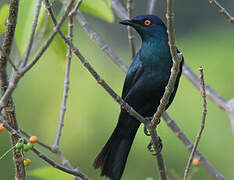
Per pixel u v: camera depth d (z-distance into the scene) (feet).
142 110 28.78
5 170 43.24
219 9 23.81
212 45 49.96
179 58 19.63
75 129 46.78
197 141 21.33
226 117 44.57
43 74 46.34
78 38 50.19
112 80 49.42
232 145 43.98
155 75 27.89
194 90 45.03
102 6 25.68
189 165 21.39
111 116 46.75
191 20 69.72
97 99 47.14
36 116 46.09
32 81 46.42
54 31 17.11
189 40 51.98
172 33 18.61
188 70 29.53
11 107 19.76
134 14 69.97
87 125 46.75
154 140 23.00
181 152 43.52
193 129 44.45
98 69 49.57
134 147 44.80
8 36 18.48
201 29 68.28
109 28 66.08
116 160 26.86
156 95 28.25
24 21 19.40
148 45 27.99
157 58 27.73
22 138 19.12
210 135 44.42
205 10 69.00
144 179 44.68
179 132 26.43
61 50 25.88
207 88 28.63
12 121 19.95
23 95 46.19
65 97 24.14
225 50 48.67
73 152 46.55
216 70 46.98
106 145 26.50
